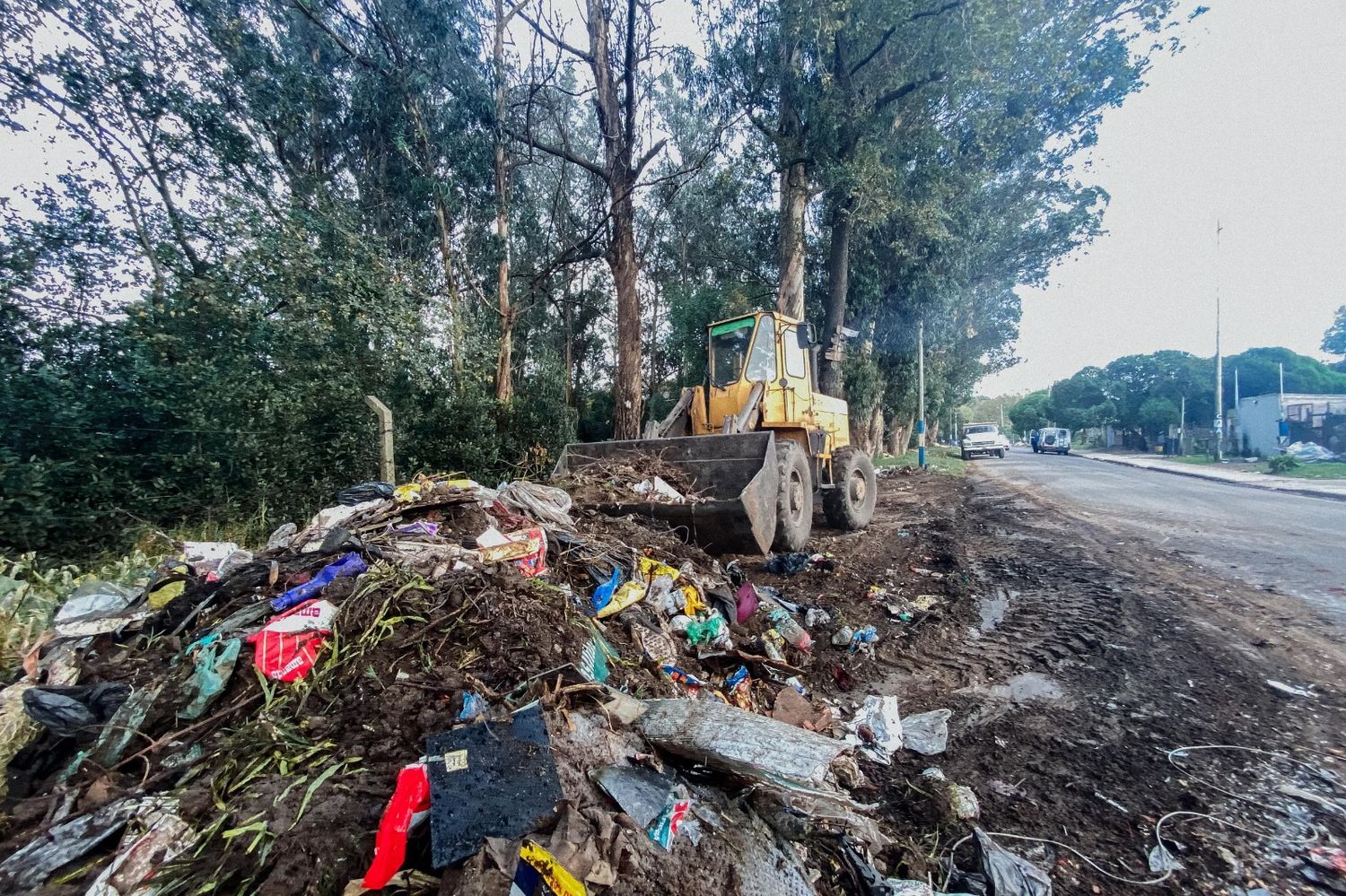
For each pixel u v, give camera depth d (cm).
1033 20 1259
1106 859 238
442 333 970
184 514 594
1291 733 319
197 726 223
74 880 168
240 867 168
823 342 1653
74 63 654
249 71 826
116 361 582
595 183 1505
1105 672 401
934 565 678
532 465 1115
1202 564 653
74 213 612
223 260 670
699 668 359
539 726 218
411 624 268
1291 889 218
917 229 1488
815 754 229
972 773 298
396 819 176
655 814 202
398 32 977
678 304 1905
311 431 717
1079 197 2030
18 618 299
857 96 1352
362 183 1134
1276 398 2809
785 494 648
